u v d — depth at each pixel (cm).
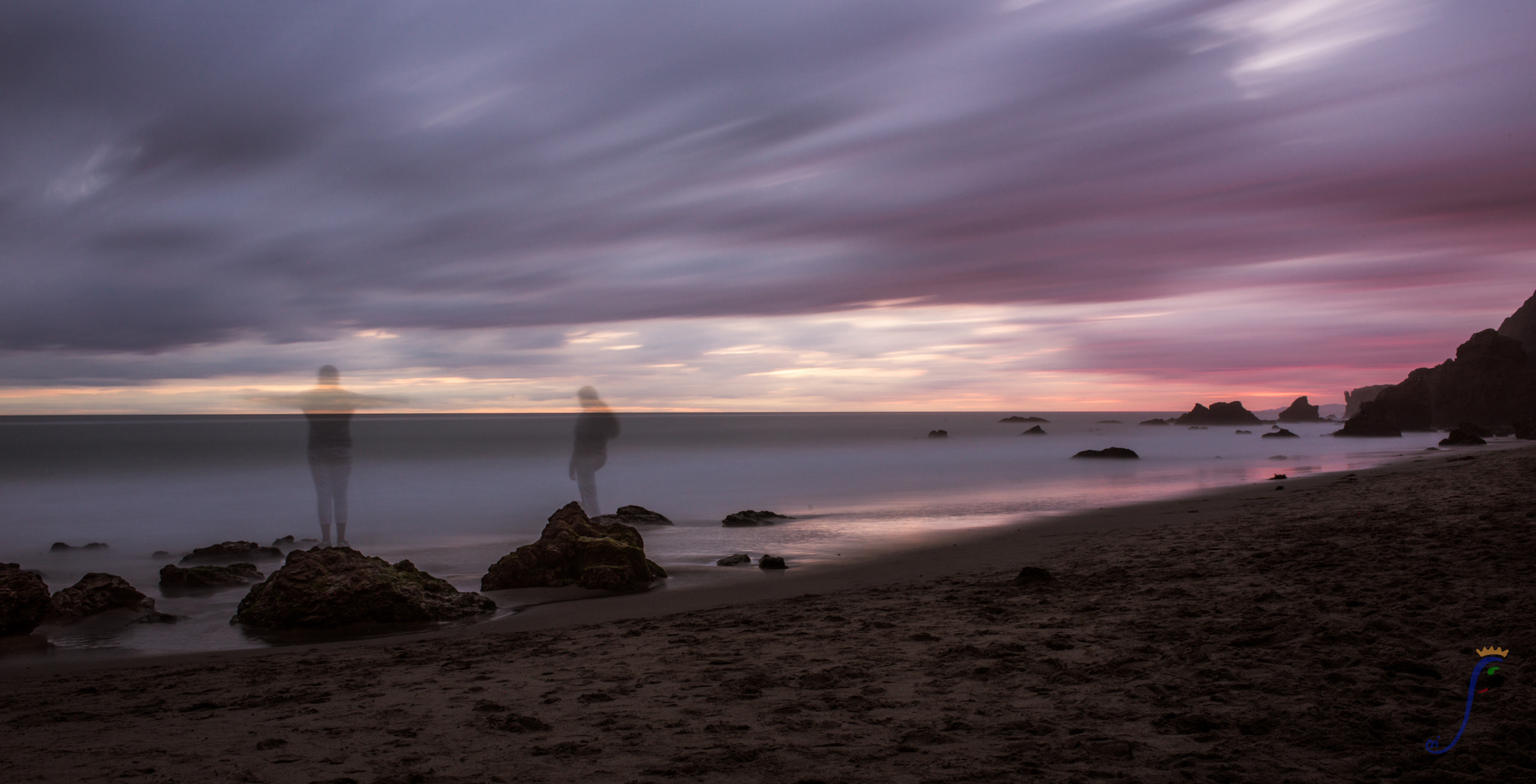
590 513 1606
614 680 575
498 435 7494
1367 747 389
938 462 3941
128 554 1484
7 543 1625
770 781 373
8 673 686
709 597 989
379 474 3133
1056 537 1375
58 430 9500
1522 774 351
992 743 416
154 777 393
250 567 1216
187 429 10056
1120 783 358
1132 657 570
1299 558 913
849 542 1438
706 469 3409
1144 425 13450
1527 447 3769
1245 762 377
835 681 548
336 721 489
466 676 604
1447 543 920
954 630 691
